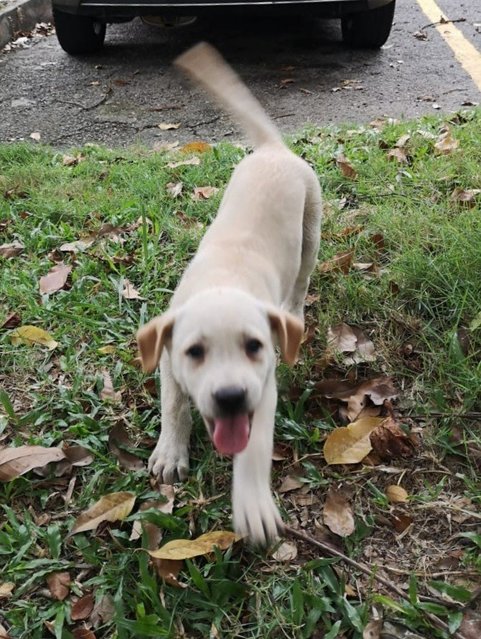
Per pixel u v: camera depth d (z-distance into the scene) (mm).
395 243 1030
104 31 1992
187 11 1747
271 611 596
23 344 890
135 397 820
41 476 723
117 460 741
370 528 670
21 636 586
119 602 597
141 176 1243
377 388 806
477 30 2113
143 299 958
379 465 737
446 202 1102
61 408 800
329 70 1801
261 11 1752
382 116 1522
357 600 613
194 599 606
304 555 648
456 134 1322
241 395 566
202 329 596
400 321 894
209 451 747
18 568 629
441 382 809
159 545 646
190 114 1562
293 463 734
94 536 661
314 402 811
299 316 931
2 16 2104
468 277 917
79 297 958
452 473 726
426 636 585
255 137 957
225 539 635
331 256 1024
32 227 1130
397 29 2141
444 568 638
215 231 818
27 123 1554
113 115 1576
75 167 1307
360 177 1209
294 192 864
